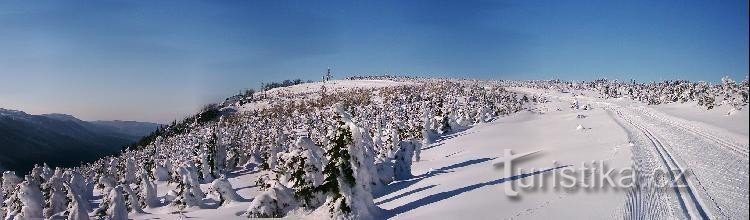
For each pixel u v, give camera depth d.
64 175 35.34
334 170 18.62
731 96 68.94
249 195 33.56
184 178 26.92
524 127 66.56
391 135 39.47
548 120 75.88
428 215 18.33
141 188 29.77
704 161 27.44
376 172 26.42
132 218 26.17
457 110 86.25
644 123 57.44
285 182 23.16
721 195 18.77
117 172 66.00
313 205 21.14
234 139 64.44
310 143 21.81
